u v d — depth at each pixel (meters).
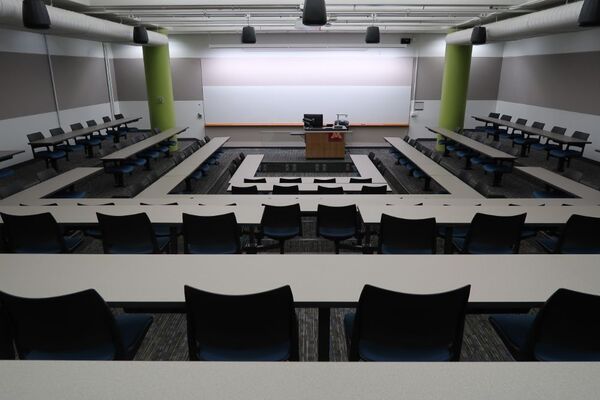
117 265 2.79
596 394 1.39
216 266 2.76
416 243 3.93
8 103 9.61
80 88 12.36
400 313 2.14
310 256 2.89
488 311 3.14
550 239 4.52
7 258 2.89
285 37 12.96
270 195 5.41
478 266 2.75
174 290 2.47
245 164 7.91
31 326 2.18
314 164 10.53
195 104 13.59
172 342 3.51
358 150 13.24
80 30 7.36
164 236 4.58
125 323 2.65
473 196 5.49
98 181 9.14
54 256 2.92
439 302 2.09
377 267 2.73
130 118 13.48
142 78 14.14
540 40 12.09
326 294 2.39
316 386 1.42
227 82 13.37
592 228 3.81
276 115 13.57
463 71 11.80
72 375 1.49
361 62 13.16
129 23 10.11
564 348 2.21
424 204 4.92
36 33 10.45
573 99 10.89
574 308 2.09
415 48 13.15
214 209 4.46
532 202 5.04
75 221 4.11
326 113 13.56
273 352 2.26
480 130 12.81
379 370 1.50
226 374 1.48
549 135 9.79
